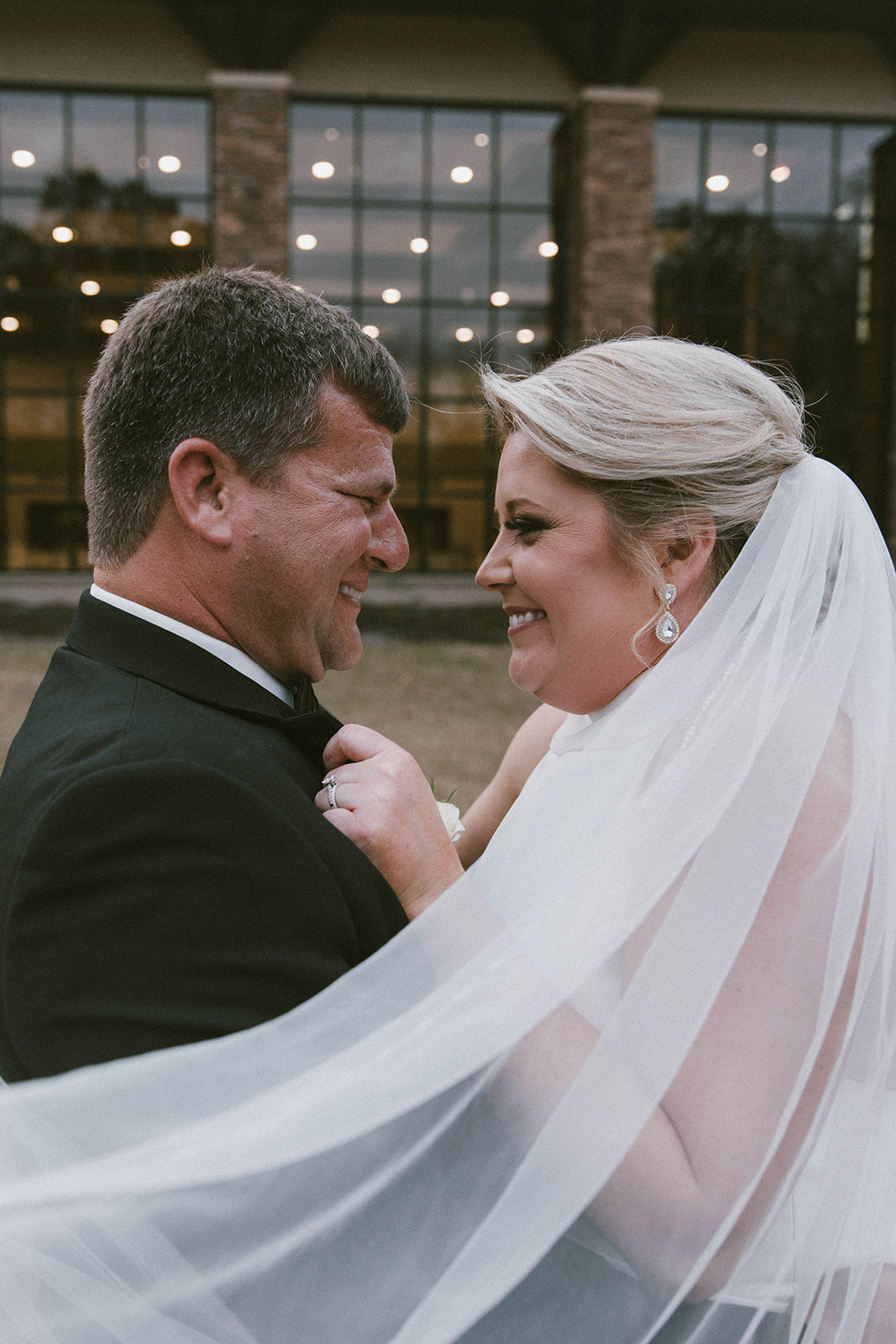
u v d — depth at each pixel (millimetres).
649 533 1158
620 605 1184
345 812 1056
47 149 12852
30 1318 834
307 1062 870
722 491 1152
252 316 1094
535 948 973
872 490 13938
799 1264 1053
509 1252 879
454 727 6949
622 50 11625
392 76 12180
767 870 952
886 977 1058
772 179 13227
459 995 910
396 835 1045
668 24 11891
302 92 12148
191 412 1092
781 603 1097
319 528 1133
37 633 11039
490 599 12766
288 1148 839
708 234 13336
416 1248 905
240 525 1113
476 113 13047
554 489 1163
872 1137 1078
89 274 13359
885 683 1102
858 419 13789
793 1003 951
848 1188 1067
